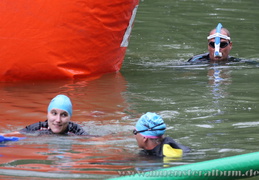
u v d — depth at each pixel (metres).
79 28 29.64
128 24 32.16
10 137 20.59
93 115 24.23
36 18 28.78
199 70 33.56
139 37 44.38
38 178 16.62
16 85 29.14
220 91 28.36
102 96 27.27
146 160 18.55
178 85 29.72
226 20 51.22
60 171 17.31
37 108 25.16
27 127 22.14
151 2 59.59
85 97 27.03
